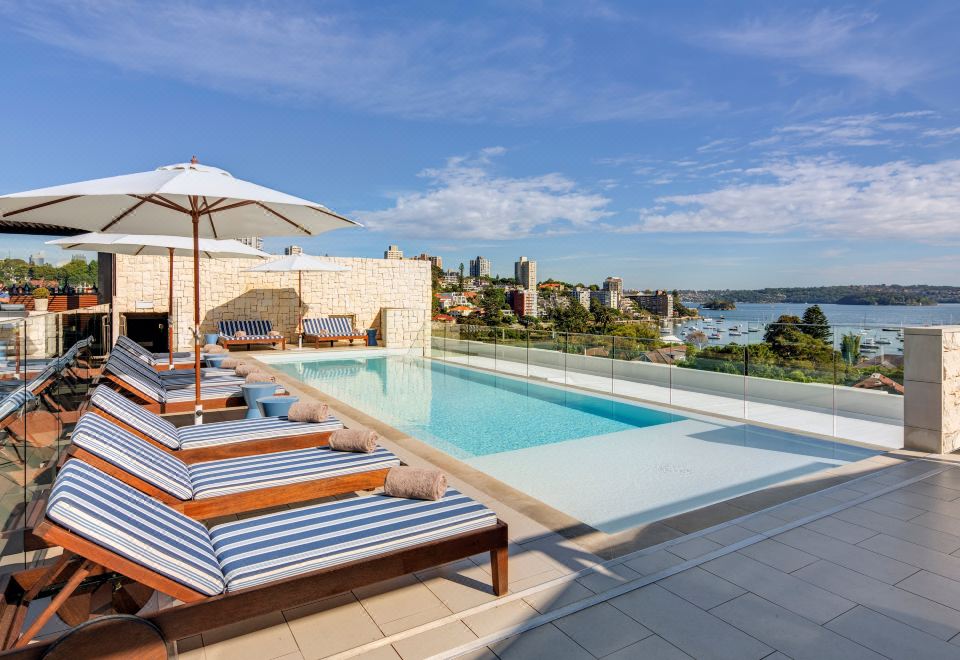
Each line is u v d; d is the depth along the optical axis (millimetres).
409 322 17938
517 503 4109
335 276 18625
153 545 2250
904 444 5715
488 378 12359
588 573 3076
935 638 2500
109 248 8672
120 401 4250
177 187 4027
